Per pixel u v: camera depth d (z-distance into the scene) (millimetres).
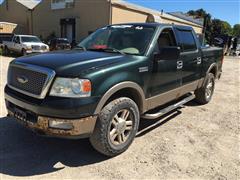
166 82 4707
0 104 5957
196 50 5781
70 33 27875
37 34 32031
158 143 4375
